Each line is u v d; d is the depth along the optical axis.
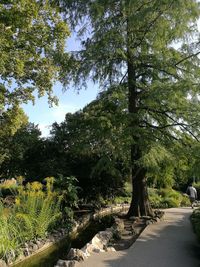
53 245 10.97
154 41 15.18
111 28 14.50
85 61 14.88
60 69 15.97
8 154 23.58
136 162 13.80
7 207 11.33
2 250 8.55
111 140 14.21
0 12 15.47
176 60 15.05
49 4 17.11
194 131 14.82
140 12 14.01
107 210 18.70
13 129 19.34
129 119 14.16
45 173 17.28
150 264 8.34
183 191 31.97
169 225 13.77
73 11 15.68
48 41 17.38
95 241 10.09
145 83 15.68
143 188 15.69
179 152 14.57
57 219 12.57
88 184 18.20
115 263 8.30
